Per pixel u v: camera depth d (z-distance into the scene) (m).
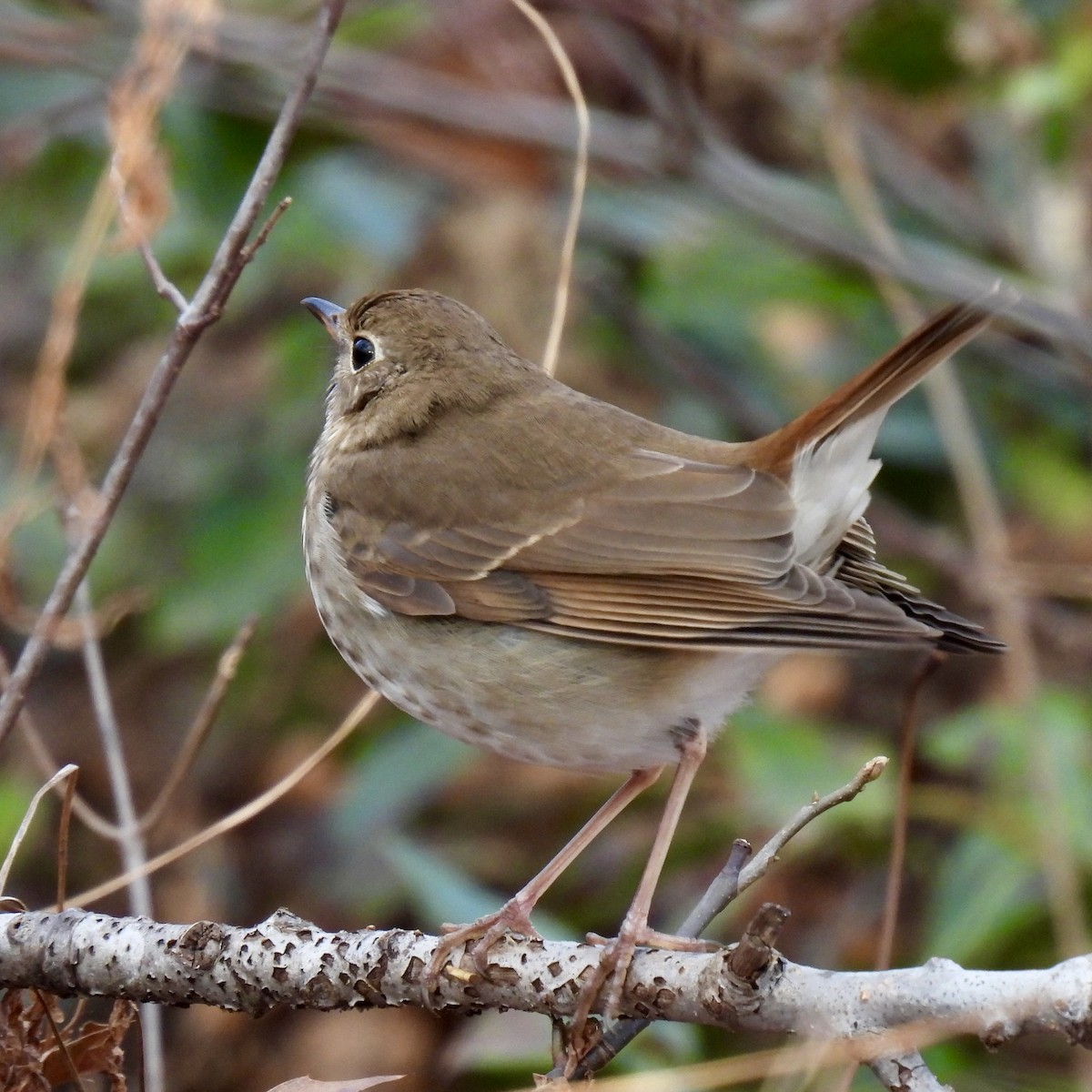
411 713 8.14
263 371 12.44
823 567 7.91
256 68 11.55
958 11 11.51
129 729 12.41
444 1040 11.58
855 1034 5.48
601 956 6.36
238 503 11.66
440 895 9.28
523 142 11.80
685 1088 7.18
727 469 7.79
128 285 12.24
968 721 9.92
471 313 8.98
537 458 8.19
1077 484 12.25
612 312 12.20
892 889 7.46
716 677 7.61
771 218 11.44
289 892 11.87
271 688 12.23
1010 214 12.58
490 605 7.83
